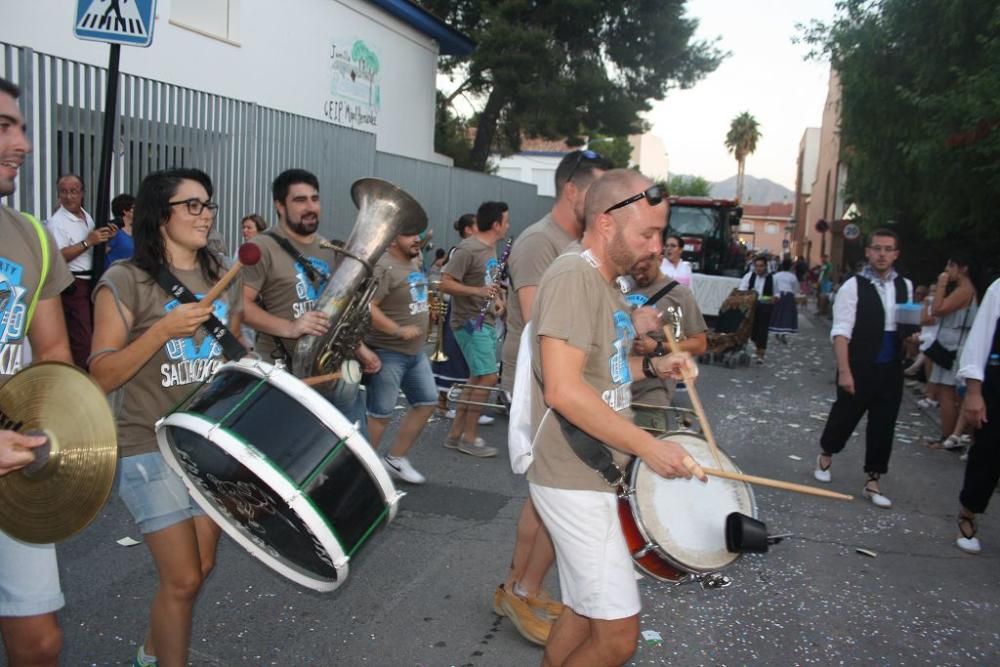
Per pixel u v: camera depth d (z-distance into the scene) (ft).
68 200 23.80
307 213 14.80
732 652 13.00
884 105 41.81
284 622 13.07
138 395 9.74
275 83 43.65
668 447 8.30
